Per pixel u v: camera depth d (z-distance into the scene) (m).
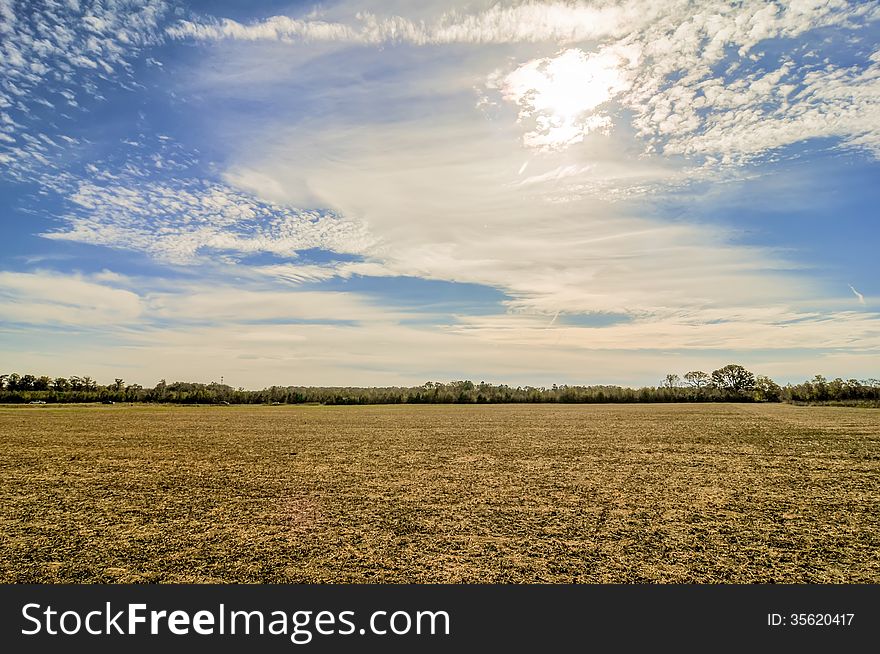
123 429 34.31
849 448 22.88
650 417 45.03
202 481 16.08
